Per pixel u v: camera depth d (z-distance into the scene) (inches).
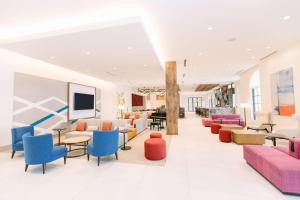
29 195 104.7
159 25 170.2
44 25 171.2
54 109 295.7
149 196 102.6
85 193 106.4
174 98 308.5
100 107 445.1
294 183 101.0
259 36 201.2
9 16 152.9
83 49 205.2
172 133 302.8
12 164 159.6
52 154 145.1
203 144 227.9
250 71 392.8
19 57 239.9
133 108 766.5
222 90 738.2
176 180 123.0
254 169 141.1
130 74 377.1
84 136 211.3
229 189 109.9
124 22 143.6
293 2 134.3
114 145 165.2
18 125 234.5
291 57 233.9
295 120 216.4
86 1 131.2
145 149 172.2
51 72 295.1
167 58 296.8
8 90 224.1
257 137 221.5
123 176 130.3
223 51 258.1
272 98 277.7
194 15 151.9
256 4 136.7
